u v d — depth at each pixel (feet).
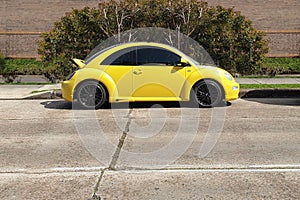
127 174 14.23
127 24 46.29
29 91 37.63
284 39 69.51
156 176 13.99
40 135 20.45
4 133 20.97
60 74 45.47
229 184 13.16
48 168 14.93
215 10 46.52
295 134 20.31
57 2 76.74
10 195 12.35
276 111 27.55
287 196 12.12
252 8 75.41
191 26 46.16
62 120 24.59
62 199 12.00
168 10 46.09
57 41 45.44
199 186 13.01
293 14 75.25
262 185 13.04
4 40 70.95
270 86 37.93
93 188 12.88
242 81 43.09
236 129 21.58
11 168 14.97
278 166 14.98
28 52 71.05
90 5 76.64
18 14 76.64
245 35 46.29
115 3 46.03
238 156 16.38
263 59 47.75
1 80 47.91
